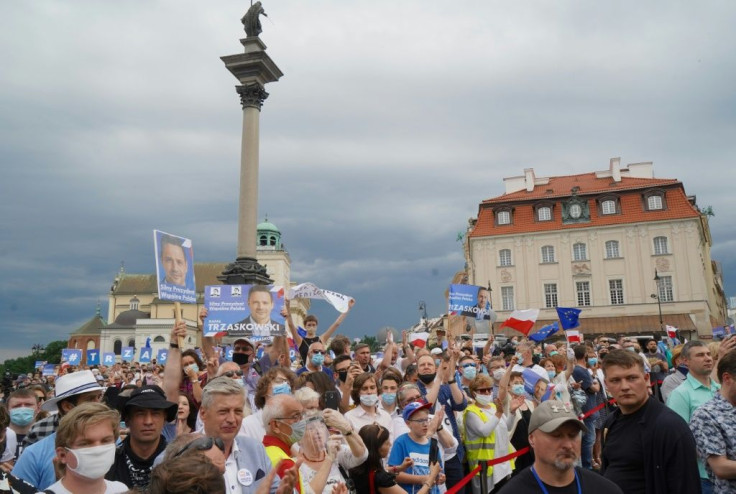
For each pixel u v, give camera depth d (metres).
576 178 69.31
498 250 63.94
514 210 64.81
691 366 6.68
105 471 4.27
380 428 5.84
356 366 8.27
